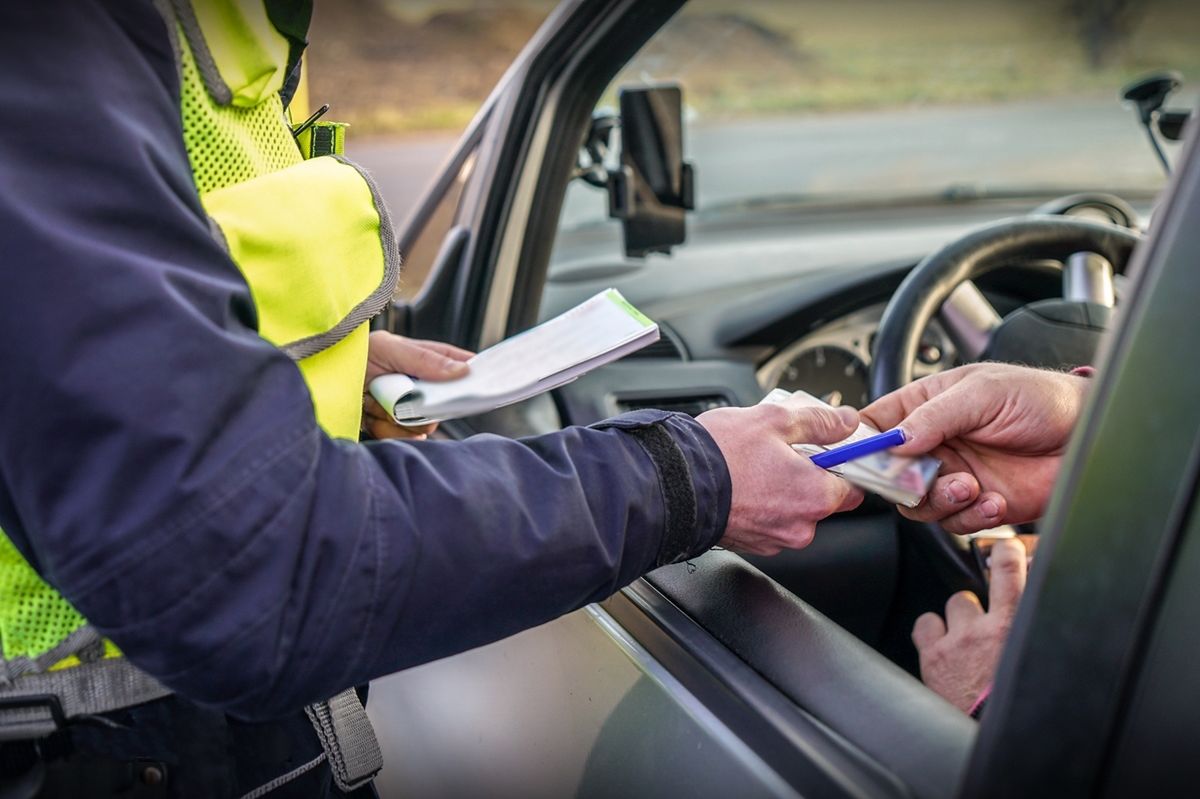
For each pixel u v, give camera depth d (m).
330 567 0.55
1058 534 0.50
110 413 0.51
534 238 1.65
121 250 0.52
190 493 0.51
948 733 0.60
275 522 0.53
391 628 0.58
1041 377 0.90
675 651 0.74
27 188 0.52
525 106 1.61
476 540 0.60
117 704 0.68
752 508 0.73
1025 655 0.51
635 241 1.79
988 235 1.40
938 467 0.86
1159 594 0.50
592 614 0.84
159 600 0.52
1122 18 5.39
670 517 0.69
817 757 0.59
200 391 0.52
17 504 0.54
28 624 0.65
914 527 1.25
